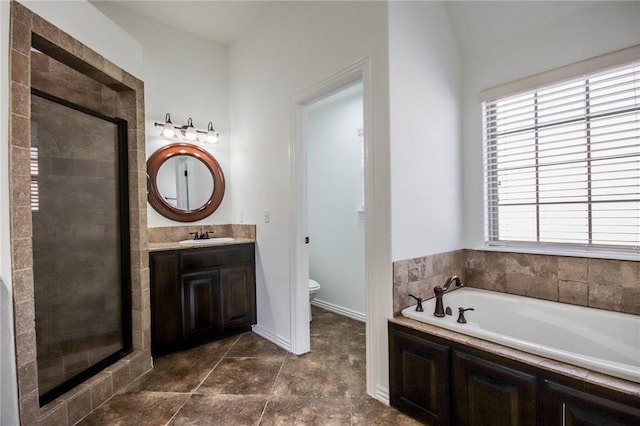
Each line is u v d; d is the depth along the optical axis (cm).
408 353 177
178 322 262
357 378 220
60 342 184
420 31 208
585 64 193
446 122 233
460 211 249
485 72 238
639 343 171
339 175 364
